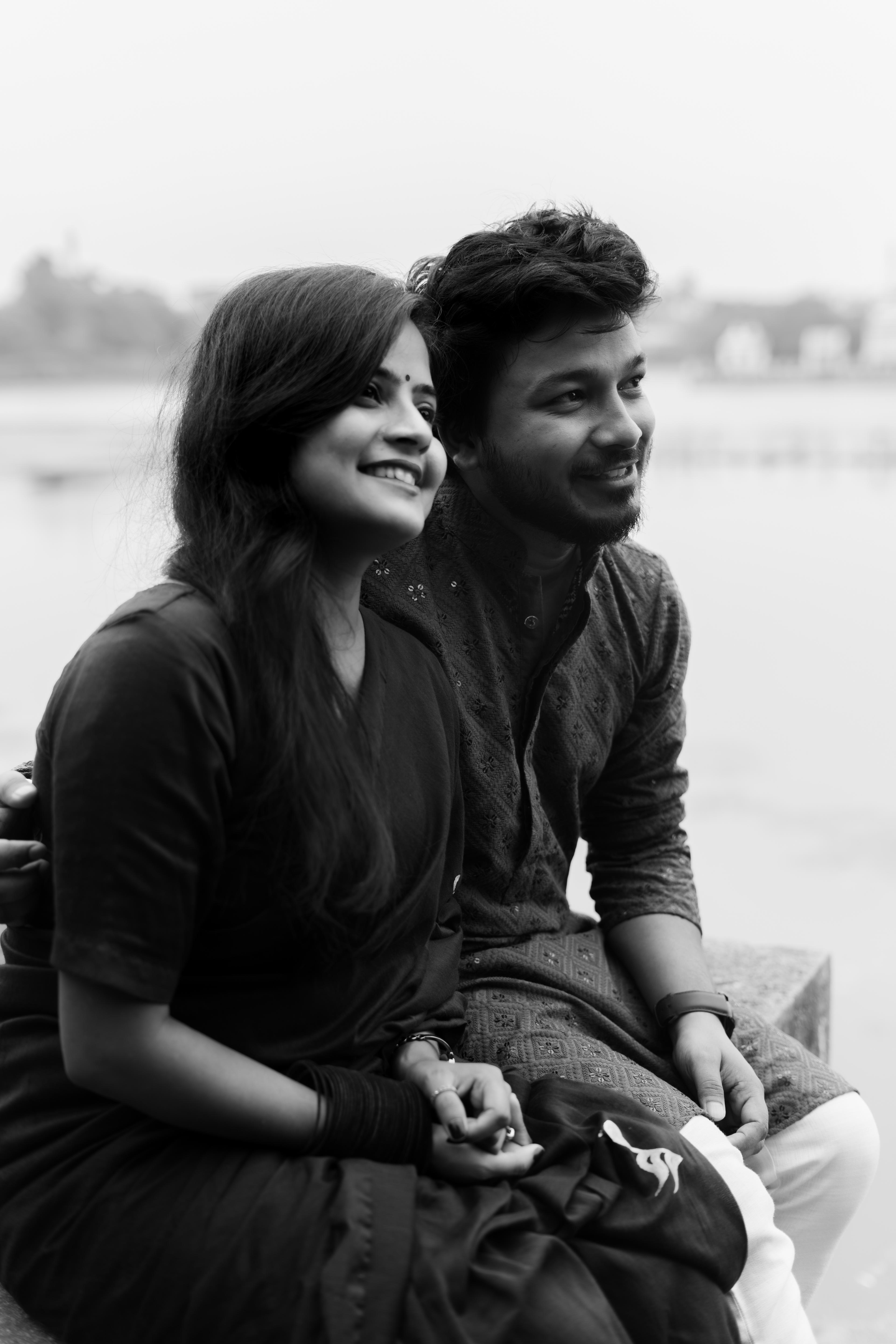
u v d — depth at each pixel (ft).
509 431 6.91
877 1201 10.87
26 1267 5.60
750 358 248.52
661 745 8.00
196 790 5.36
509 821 7.24
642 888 7.88
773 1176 6.98
